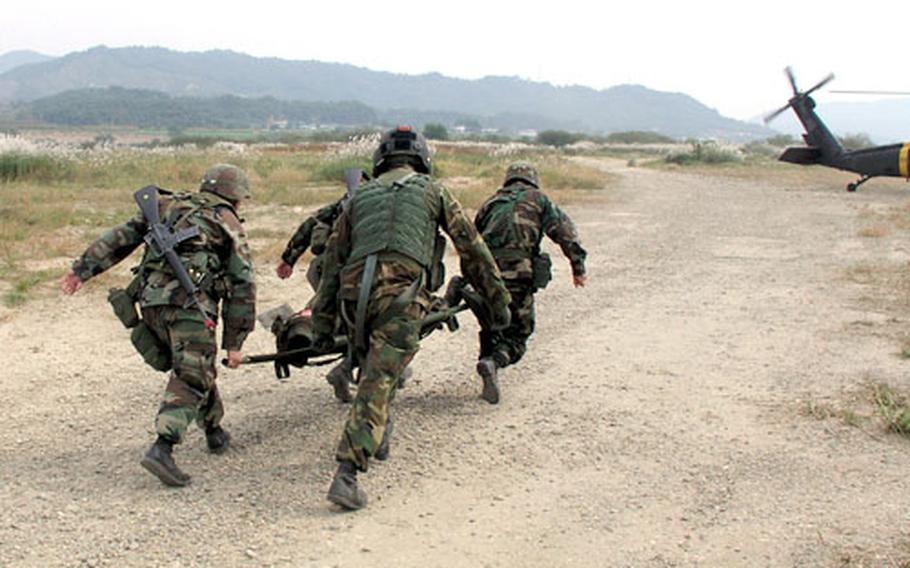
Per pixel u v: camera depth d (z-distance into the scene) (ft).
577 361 22.82
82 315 26.48
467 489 14.83
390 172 14.90
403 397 19.69
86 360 22.00
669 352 23.77
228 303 15.03
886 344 24.45
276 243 38.99
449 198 14.70
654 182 91.91
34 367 21.31
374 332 13.92
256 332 25.09
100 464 15.66
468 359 22.84
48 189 58.34
